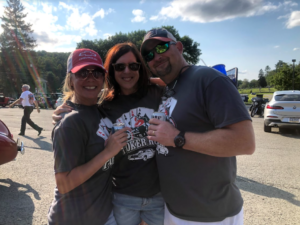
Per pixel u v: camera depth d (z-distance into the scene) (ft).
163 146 4.45
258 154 15.60
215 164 3.98
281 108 22.36
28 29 158.20
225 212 3.99
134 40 96.17
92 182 4.26
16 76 148.97
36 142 18.51
